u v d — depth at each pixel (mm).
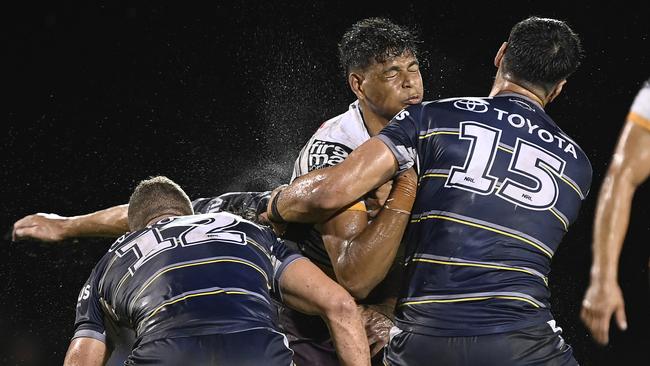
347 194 10039
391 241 10117
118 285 10102
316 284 10398
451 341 9312
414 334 9539
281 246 10844
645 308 21016
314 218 10617
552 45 10188
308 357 12234
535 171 9680
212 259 10078
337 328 10320
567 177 9859
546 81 10281
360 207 10844
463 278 9398
